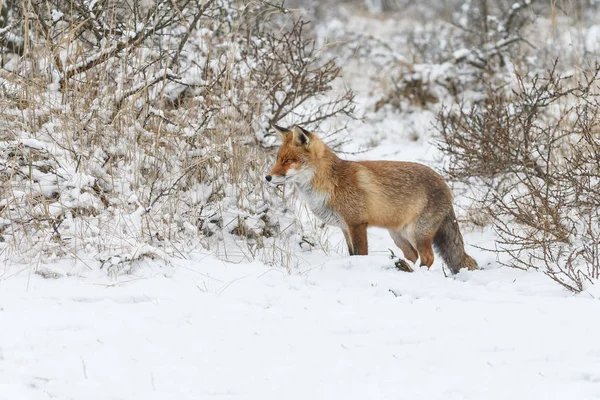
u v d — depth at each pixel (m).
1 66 13.89
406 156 19.78
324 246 13.86
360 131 21.94
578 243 12.82
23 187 11.86
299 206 15.37
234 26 15.48
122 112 13.12
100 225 11.67
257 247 13.12
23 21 13.95
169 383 7.54
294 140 12.55
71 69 13.33
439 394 7.33
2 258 11.00
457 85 23.34
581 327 9.13
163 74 13.47
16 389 7.32
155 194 12.95
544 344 8.59
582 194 12.93
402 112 23.33
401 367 7.98
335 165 12.81
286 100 15.91
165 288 10.50
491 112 15.33
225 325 9.23
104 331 8.84
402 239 13.54
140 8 15.78
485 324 9.32
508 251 12.12
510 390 7.39
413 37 28.67
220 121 14.07
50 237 11.27
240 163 13.95
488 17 25.03
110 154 12.94
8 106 12.78
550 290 10.81
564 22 29.50
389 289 11.02
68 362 7.96
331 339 8.83
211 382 7.57
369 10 42.53
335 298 10.46
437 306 10.09
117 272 10.90
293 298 10.40
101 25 14.41
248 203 13.81
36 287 10.19
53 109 12.92
